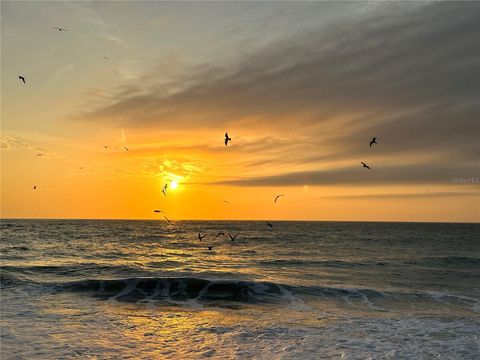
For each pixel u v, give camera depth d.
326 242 58.09
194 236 72.19
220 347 11.59
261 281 21.70
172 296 19.22
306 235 78.56
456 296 19.05
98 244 49.88
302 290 20.14
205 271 26.77
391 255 38.75
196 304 17.73
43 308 16.08
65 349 11.12
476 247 49.56
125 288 20.36
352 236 75.69
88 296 18.84
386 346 11.70
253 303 17.94
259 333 13.03
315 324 14.20
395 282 23.19
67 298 18.27
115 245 48.66
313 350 11.36
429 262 32.97
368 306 17.25
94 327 13.45
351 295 19.25
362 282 23.03
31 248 42.53
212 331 13.26
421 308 16.83
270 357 10.80
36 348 11.14
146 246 48.00
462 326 13.88
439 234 86.62
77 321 14.17
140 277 23.34
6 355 10.54
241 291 20.05
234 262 32.41
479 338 12.46
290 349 11.44
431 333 13.02
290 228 123.12
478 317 15.21
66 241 54.09
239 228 119.50
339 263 31.92
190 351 11.24
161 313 15.86
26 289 19.89
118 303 17.61
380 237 72.31
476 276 25.77
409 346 11.70
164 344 11.83
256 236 74.88
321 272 27.02
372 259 34.78
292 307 17.11
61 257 34.44
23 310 15.59
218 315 15.62
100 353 10.91
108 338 12.27
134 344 11.76
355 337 12.57
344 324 14.19
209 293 19.73
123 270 26.58
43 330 12.89
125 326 13.70
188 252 40.91
